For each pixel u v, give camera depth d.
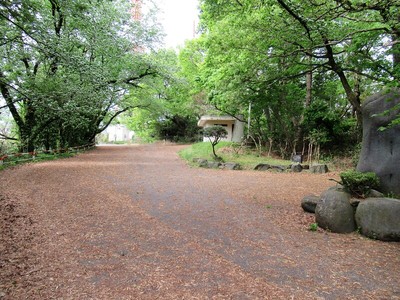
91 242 4.11
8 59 10.38
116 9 14.79
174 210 5.84
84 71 8.90
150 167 12.45
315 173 10.89
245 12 7.48
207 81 16.69
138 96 22.44
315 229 4.72
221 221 5.19
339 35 6.75
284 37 6.78
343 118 15.89
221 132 13.13
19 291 2.77
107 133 42.94
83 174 10.04
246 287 2.94
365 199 4.74
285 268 3.40
